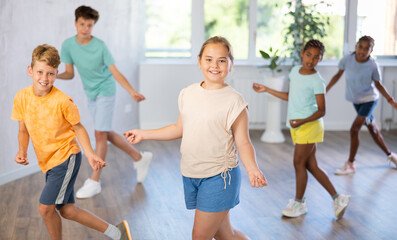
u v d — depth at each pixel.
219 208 2.09
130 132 2.30
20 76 4.24
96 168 2.43
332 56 6.56
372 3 6.48
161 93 6.32
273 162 4.93
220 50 2.04
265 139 5.88
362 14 6.50
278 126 5.87
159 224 3.28
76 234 3.09
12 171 4.22
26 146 2.54
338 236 3.09
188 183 2.17
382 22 6.54
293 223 3.30
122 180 4.28
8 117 4.16
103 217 3.40
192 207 2.23
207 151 2.07
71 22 4.86
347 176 4.45
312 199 3.79
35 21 4.36
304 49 3.24
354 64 4.33
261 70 6.25
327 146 5.64
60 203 2.47
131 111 6.13
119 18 5.67
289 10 6.40
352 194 3.93
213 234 2.14
